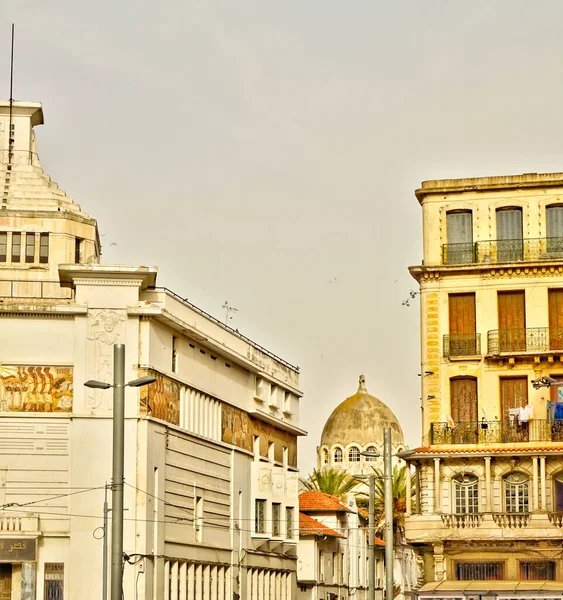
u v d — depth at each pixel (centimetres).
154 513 6575
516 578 7606
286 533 8981
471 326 7900
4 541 6341
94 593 6375
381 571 12481
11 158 8800
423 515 7725
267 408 8812
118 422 4084
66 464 6506
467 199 8025
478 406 7794
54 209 8500
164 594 6719
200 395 7462
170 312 6900
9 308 6556
